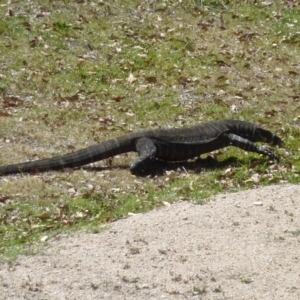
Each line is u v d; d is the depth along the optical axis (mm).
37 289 10102
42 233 12008
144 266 10727
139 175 14484
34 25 21531
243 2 24922
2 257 11023
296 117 17672
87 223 12398
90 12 22812
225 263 10828
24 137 15953
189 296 9984
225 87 19141
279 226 12031
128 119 17156
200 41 21922
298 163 14977
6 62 19469
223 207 12719
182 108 17828
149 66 20062
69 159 14508
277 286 10242
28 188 13602
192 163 15141
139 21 22797
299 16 24406
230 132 15398
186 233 11750
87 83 18891
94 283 10250
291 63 21031
